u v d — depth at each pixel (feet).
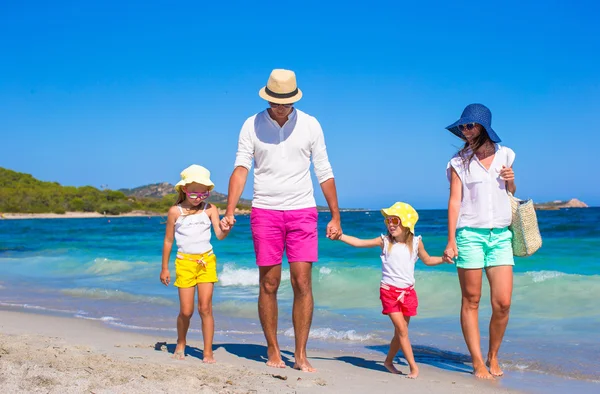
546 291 27.91
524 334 20.62
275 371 14.80
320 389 13.00
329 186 15.58
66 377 11.58
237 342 19.86
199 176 16.19
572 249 48.96
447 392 13.52
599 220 109.29
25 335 19.17
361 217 180.96
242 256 53.52
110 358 14.19
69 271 46.09
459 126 15.53
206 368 14.30
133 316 25.45
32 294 33.35
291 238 15.08
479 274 15.47
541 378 15.21
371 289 31.17
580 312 23.91
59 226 172.24
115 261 48.03
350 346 19.51
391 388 13.60
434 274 32.17
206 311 15.97
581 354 17.60
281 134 14.97
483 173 15.30
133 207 473.26
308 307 15.16
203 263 16.10
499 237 15.29
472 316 15.62
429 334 21.15
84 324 23.31
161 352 17.16
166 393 11.19
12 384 11.01
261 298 15.53
